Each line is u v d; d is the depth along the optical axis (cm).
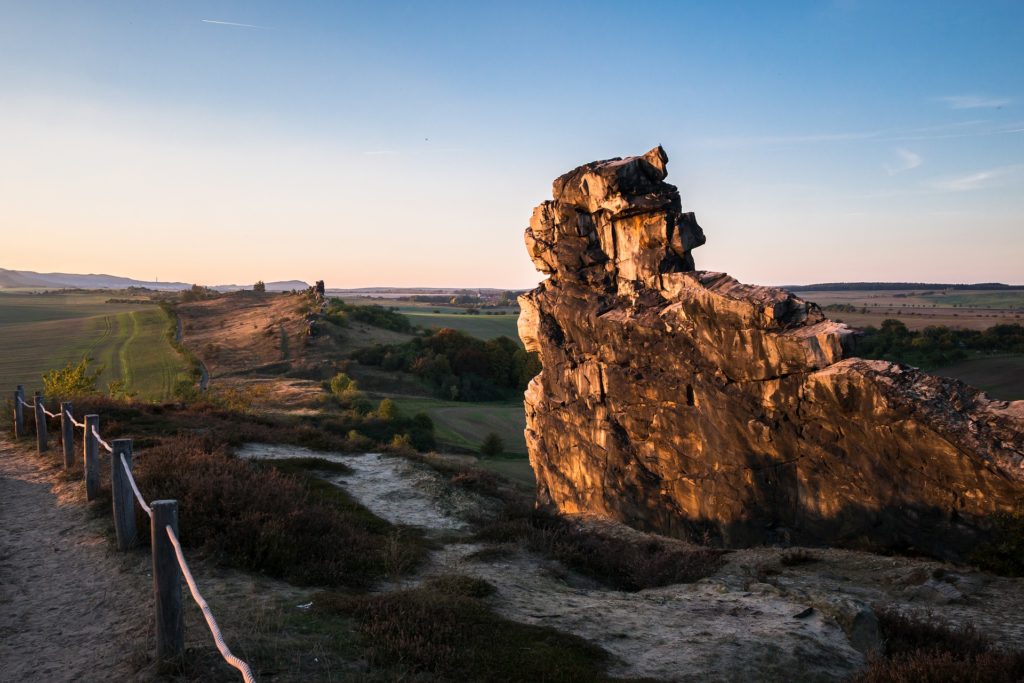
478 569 1122
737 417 1952
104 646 670
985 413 1498
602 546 1411
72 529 1065
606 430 2442
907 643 902
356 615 761
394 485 1806
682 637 848
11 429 1945
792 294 1897
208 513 999
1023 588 1277
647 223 2322
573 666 690
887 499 1627
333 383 8962
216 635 483
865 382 1628
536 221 2867
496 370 11738
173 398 6688
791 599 1065
